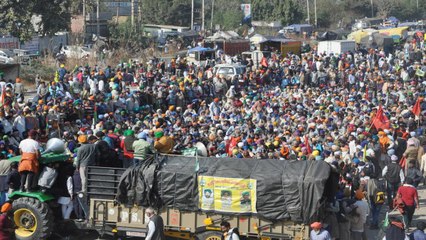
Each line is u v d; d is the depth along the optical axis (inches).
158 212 713.6
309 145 1034.7
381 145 1045.8
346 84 1969.7
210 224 698.2
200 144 822.5
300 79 1973.4
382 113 1216.2
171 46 2933.1
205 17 4306.1
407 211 805.2
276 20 4328.3
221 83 1753.2
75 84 1539.1
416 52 2479.1
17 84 1411.2
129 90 1504.7
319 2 4928.6
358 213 735.1
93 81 1569.9
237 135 1070.4
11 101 1195.3
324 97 1558.8
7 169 766.5
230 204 692.7
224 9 4478.3
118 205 725.3
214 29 3946.9
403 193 807.1
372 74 2003.0
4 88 1323.8
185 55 2625.5
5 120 1027.9
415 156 1013.8
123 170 724.7
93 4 3378.4
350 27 4680.1
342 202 732.0
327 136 1079.0
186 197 703.1
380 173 1028.5
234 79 1839.3
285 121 1264.8
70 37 2815.0
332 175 689.6
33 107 1149.1
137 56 2581.2
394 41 3083.2
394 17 4869.6
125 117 1293.1
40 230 724.0
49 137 973.2
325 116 1302.9
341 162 871.7
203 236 698.2
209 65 2135.8
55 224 755.4
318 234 642.2
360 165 925.2
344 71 1996.8
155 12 4158.5
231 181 690.8
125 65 2014.0
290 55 2346.2
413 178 895.7
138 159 772.6
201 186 699.4
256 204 684.7
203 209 700.0
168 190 706.8
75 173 744.3
